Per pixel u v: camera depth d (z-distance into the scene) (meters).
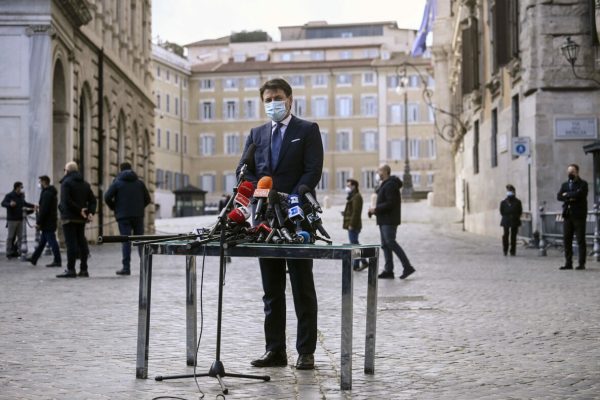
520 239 28.64
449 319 10.02
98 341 8.41
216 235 6.37
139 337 6.57
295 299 7.02
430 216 53.62
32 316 10.35
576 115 25.19
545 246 22.81
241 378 6.55
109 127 36.34
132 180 17.28
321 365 7.13
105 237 6.32
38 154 25.67
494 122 34.09
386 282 15.07
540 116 25.28
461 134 46.59
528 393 6.05
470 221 41.66
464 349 7.93
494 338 8.58
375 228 44.78
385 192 15.81
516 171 28.64
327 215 60.19
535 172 25.33
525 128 26.53
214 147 105.12
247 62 106.44
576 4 25.16
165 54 99.25
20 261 21.91
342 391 6.09
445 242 30.86
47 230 19.55
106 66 35.66
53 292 13.37
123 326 9.46
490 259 21.48
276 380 6.50
